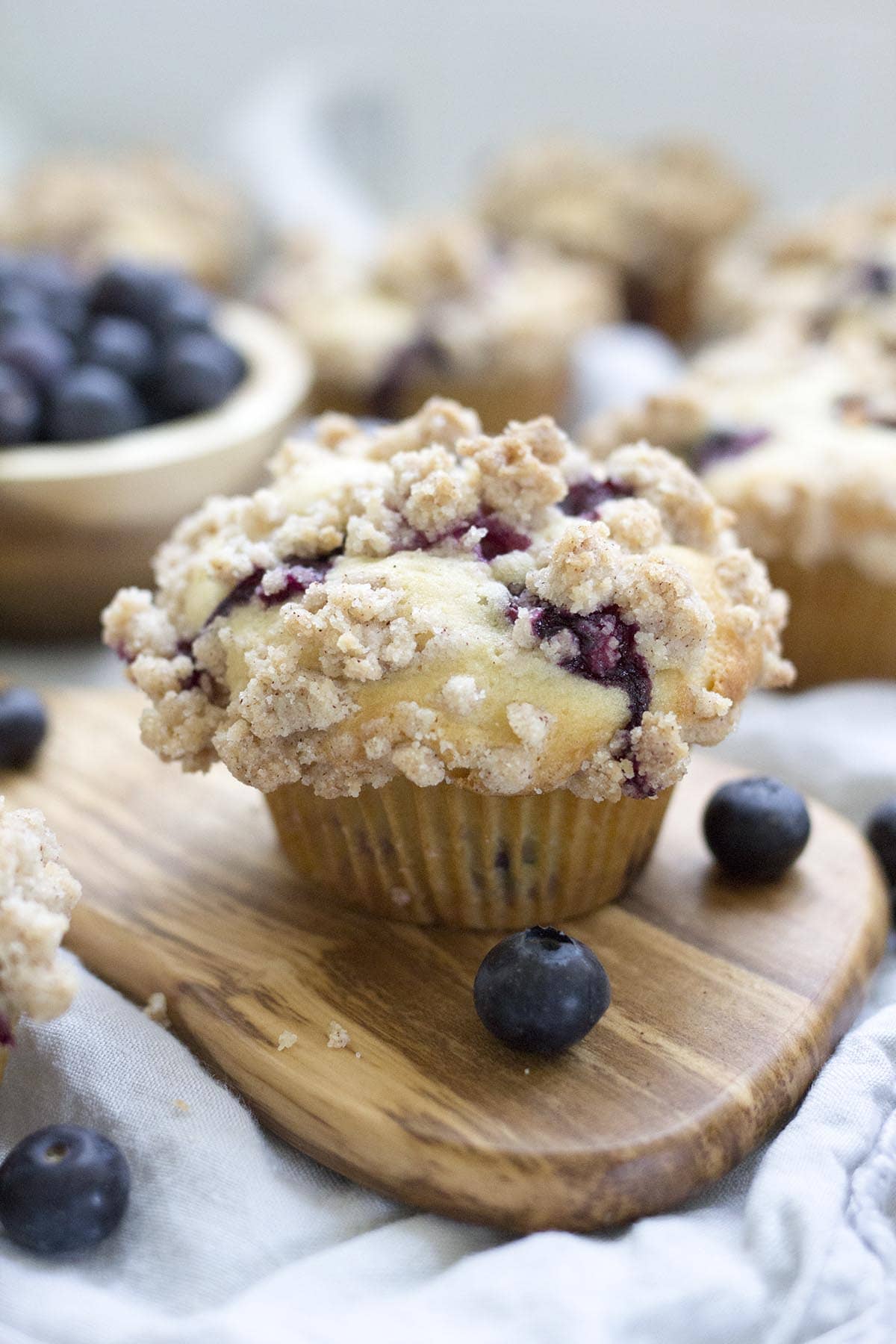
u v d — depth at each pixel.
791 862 0.33
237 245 0.66
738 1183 0.30
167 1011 0.31
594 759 0.30
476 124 0.76
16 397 0.41
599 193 0.65
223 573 0.31
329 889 0.33
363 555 0.31
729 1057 0.30
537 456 0.32
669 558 0.31
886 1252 0.28
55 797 0.35
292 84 0.72
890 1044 0.30
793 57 0.70
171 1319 0.27
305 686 0.30
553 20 0.73
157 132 0.77
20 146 0.74
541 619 0.30
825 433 0.41
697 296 0.63
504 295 0.52
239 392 0.44
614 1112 0.29
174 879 0.33
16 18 0.74
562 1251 0.28
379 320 0.51
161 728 0.31
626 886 0.33
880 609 0.40
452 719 0.30
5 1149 0.30
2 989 0.28
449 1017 0.30
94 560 0.41
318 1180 0.30
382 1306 0.27
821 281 0.52
